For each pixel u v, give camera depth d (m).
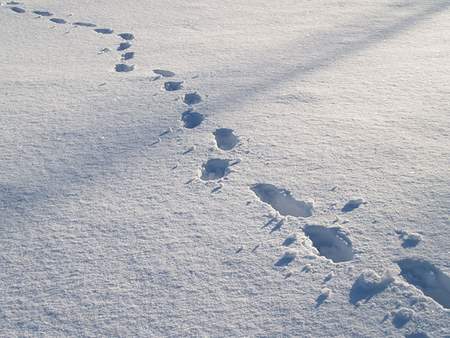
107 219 2.12
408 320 1.59
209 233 2.01
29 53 3.97
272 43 4.00
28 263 1.91
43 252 1.96
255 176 2.34
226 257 1.89
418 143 2.48
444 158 2.35
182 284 1.78
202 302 1.71
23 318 1.68
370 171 2.30
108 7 5.10
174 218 2.11
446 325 1.57
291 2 5.13
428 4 4.82
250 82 3.30
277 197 2.24
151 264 1.88
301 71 3.43
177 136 2.72
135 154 2.58
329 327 1.59
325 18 4.59
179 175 2.39
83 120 2.93
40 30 4.49
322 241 2.01
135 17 4.80
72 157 2.57
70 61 3.81
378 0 5.06
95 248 1.97
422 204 2.06
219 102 3.06
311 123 2.74
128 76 3.51
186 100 3.17
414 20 4.37
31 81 3.46
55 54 3.95
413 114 2.76
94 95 3.24
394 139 2.53
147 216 2.13
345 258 1.90
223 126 2.78
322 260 1.84
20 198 2.27
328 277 1.77
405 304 1.64
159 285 1.78
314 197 2.17
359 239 1.92
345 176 2.28
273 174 2.34
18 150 2.64
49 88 3.35
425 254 1.82
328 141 2.56
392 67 3.41
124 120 2.91
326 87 3.17
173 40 4.18
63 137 2.76
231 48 3.94
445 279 1.74
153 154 2.57
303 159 2.43
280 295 1.71
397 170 2.29
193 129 2.78
